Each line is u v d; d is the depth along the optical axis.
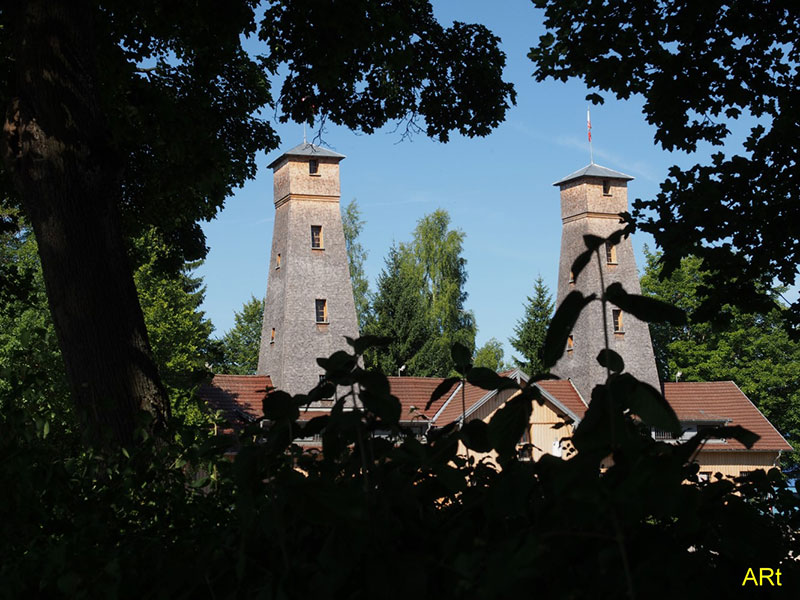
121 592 1.70
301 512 1.36
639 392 1.32
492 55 14.82
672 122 11.63
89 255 8.30
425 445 1.68
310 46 12.88
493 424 1.51
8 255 32.47
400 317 59.62
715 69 11.51
